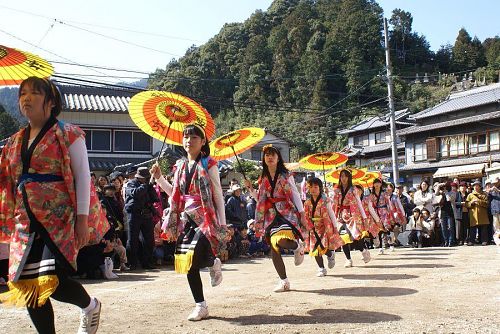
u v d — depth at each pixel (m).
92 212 3.12
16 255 2.92
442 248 13.39
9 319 4.49
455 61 66.75
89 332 3.31
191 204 4.41
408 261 9.52
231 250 11.67
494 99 35.03
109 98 23.11
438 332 3.82
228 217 12.10
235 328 4.05
